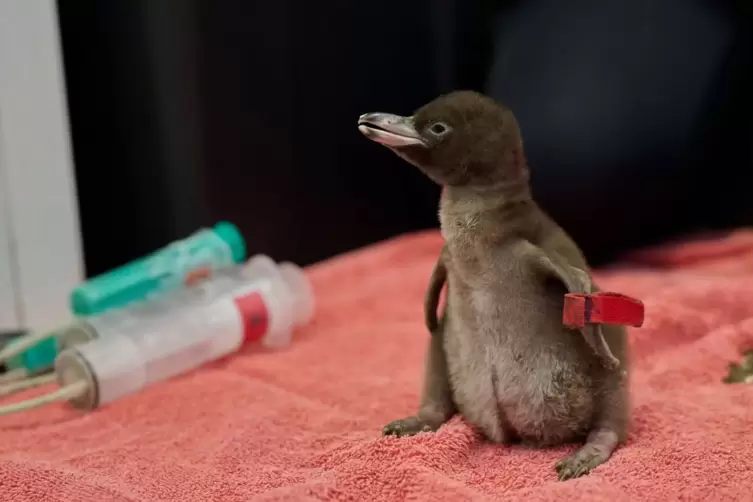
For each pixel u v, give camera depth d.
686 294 1.30
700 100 1.92
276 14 1.85
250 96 1.86
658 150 1.89
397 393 1.09
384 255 1.84
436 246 1.90
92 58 1.75
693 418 0.91
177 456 0.93
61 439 1.00
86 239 1.83
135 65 1.75
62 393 1.07
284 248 2.00
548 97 1.87
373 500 0.75
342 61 1.98
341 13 1.95
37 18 1.56
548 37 1.93
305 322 1.46
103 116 1.78
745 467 0.77
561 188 1.85
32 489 0.80
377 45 2.03
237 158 1.87
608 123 1.85
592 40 1.90
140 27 1.73
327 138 2.01
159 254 1.49
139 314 1.27
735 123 2.04
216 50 1.79
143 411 1.08
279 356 1.31
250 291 1.33
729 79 1.96
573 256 0.80
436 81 2.12
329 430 0.97
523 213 0.80
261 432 0.97
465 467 0.82
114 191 1.83
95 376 1.07
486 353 0.82
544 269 0.77
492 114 0.80
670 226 2.01
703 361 1.11
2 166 1.58
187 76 1.77
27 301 1.65
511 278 0.78
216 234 1.54
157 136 1.80
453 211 0.81
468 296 0.81
